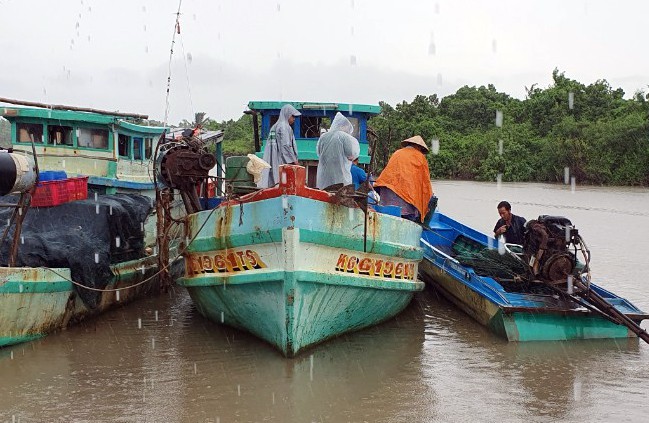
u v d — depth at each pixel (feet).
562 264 32.96
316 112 45.65
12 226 33.60
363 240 30.86
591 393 25.68
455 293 38.78
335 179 31.96
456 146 182.19
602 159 155.33
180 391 25.41
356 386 26.22
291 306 27.94
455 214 93.30
